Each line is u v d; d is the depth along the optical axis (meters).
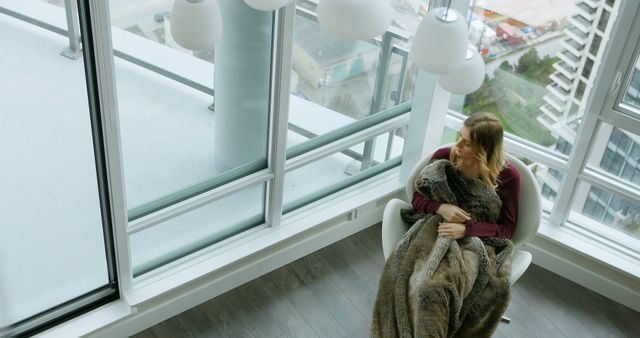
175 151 3.28
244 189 3.64
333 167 4.05
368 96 3.88
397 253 3.32
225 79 3.25
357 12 2.24
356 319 3.78
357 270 4.05
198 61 3.11
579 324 3.89
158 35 2.91
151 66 2.97
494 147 3.24
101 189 3.12
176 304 3.66
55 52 2.67
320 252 4.13
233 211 3.75
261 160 3.66
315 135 3.79
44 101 2.75
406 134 4.19
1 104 2.65
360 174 4.21
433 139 4.13
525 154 4.06
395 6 3.63
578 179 3.95
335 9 2.26
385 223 3.44
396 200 3.54
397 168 4.37
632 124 3.63
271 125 3.53
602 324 3.90
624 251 3.99
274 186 3.73
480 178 3.35
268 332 3.67
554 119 3.90
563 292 4.06
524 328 3.83
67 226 3.12
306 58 3.46
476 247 3.25
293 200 4.00
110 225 3.24
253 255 3.84
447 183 3.34
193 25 2.34
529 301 3.98
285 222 3.94
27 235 3.03
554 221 4.12
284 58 3.29
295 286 3.92
